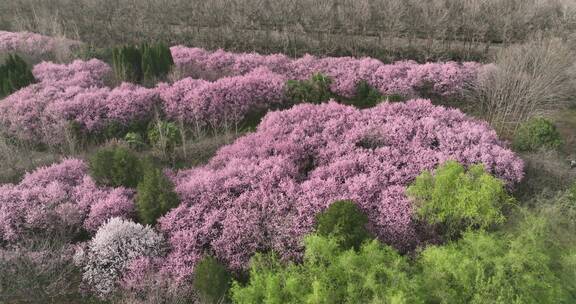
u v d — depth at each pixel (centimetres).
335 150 1243
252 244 971
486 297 721
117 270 945
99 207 1050
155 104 1527
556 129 1429
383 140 1284
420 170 1148
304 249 960
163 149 1303
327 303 730
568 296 782
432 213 949
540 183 1134
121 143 1370
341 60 1831
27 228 1049
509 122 1436
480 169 952
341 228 881
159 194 1034
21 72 1667
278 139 1305
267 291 760
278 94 1593
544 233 848
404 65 1767
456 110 1407
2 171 1256
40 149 1416
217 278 857
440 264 757
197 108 1499
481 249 783
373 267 760
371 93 1591
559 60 1480
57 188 1108
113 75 1833
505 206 1053
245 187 1118
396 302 659
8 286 905
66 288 927
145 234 982
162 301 873
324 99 1599
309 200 1052
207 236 999
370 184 1079
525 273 733
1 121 1432
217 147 1385
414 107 1416
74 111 1462
